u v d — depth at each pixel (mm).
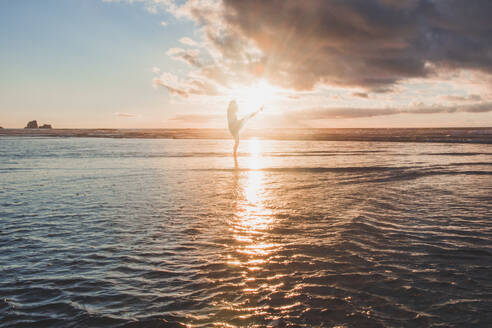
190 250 4812
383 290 3551
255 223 6203
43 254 4672
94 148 30281
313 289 3586
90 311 3186
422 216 6656
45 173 13477
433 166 15422
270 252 4707
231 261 4391
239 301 3348
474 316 3020
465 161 17531
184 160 18891
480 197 8547
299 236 5414
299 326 2893
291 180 11602
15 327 2920
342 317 3031
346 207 7504
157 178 12094
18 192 9430
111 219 6512
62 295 3514
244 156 21500
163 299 3410
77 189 9891
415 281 3760
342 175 12781
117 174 13195
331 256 4531
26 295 3516
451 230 5688
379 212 7012
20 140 49781
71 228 5918
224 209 7344
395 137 50688
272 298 3400
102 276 3967
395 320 2975
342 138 51031
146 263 4348
